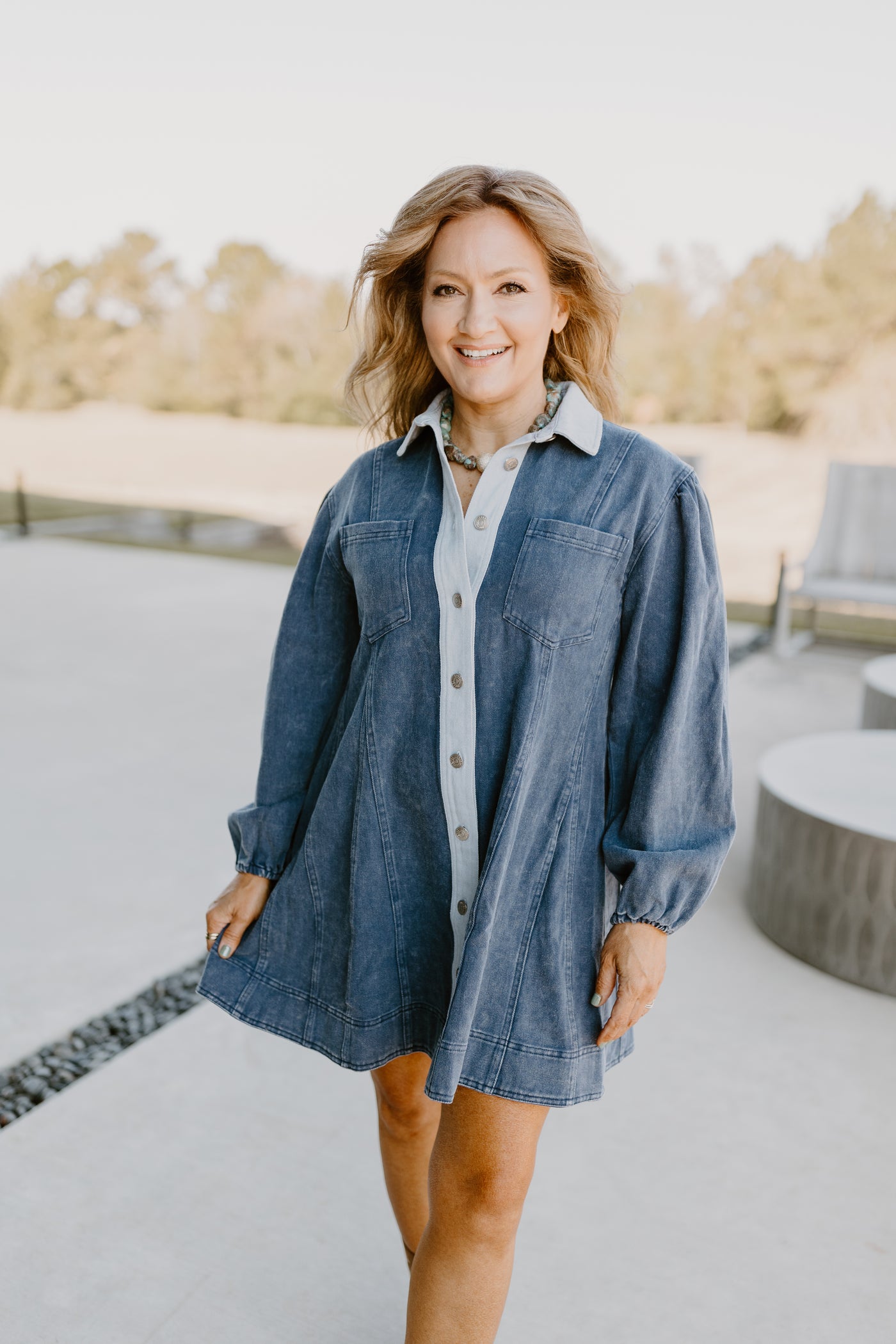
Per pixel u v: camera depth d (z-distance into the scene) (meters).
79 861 3.37
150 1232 1.79
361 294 1.33
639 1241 1.80
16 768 4.23
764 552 11.27
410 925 1.28
